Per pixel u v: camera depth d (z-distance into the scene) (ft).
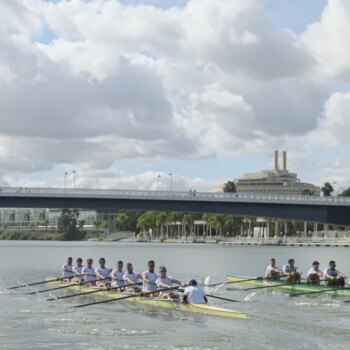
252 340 92.73
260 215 398.01
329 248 620.90
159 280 133.18
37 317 114.83
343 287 152.87
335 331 99.96
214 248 620.90
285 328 102.27
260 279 176.96
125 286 140.77
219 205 398.21
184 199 392.06
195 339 93.30
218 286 175.94
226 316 113.09
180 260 375.45
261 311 124.67
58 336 95.61
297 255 449.89
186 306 121.39
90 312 121.39
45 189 382.22
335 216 396.78
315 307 130.72
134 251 534.78
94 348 87.30
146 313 118.52
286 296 150.71
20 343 90.68
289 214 397.60
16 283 203.21
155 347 87.92
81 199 390.42
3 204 383.65
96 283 159.43
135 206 398.01
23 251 541.75
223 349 86.94
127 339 93.35
